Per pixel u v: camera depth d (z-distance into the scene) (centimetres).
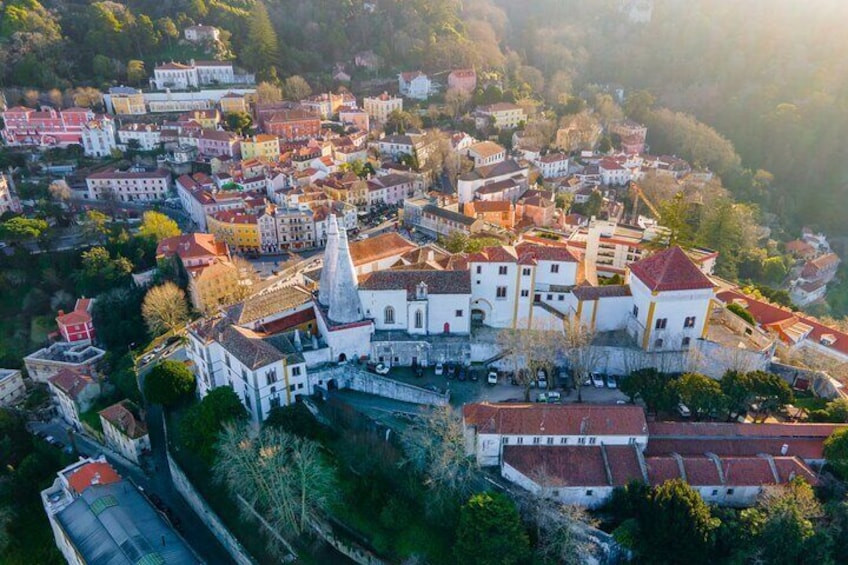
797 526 7444
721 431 9144
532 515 8300
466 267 12112
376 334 11344
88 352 15438
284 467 8950
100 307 16325
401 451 9431
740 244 18450
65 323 15762
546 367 10550
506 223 19375
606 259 14825
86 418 12988
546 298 11662
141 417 12306
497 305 11644
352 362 11131
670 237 14575
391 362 11256
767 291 15200
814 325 12912
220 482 9888
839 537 7662
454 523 8494
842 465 8394
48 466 12269
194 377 12119
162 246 17312
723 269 16212
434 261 12988
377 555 8688
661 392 9581
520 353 10650
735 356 10569
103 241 19350
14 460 12675
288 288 12325
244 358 10044
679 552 7606
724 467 8469
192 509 10619
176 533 9644
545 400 10238
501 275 11369
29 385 15312
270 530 9231
